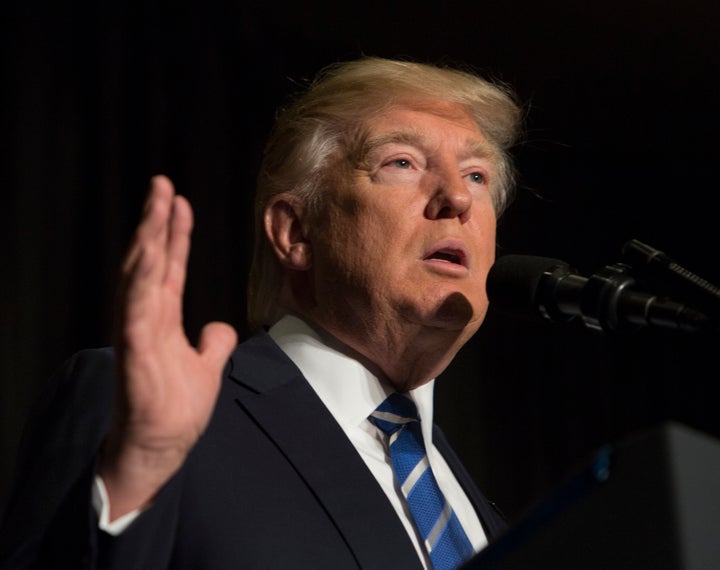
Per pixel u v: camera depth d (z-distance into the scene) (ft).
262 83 54.75
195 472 17.17
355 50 56.54
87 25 48.73
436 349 20.85
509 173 25.29
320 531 17.02
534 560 10.77
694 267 66.80
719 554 9.90
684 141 66.49
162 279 13.17
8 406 42.63
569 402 63.00
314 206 21.61
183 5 52.19
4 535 15.66
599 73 60.59
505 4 54.70
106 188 47.01
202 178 50.67
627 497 10.23
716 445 10.29
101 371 17.56
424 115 21.81
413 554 17.26
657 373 66.08
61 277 45.03
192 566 16.30
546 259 18.93
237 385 19.35
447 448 22.71
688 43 59.00
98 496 13.29
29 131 45.52
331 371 20.54
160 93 50.14
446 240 20.49
